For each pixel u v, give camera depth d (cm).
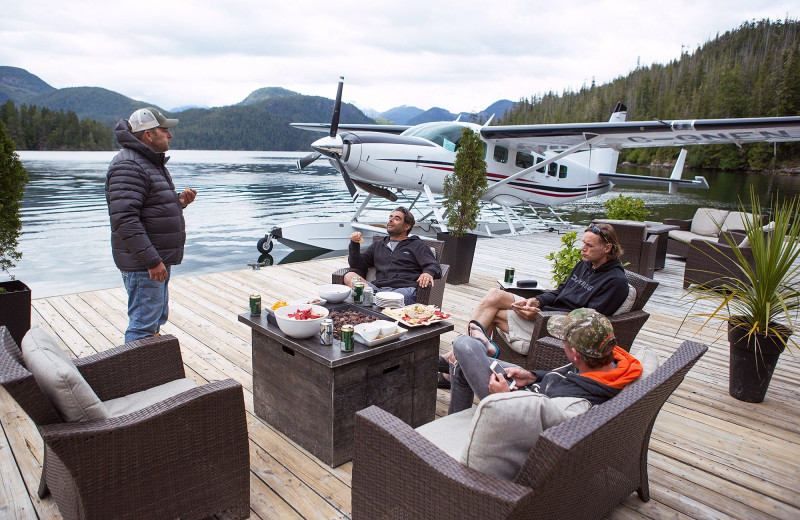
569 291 297
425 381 254
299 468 220
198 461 169
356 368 219
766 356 286
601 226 282
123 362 206
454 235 559
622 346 278
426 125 1013
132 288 275
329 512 192
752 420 277
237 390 174
